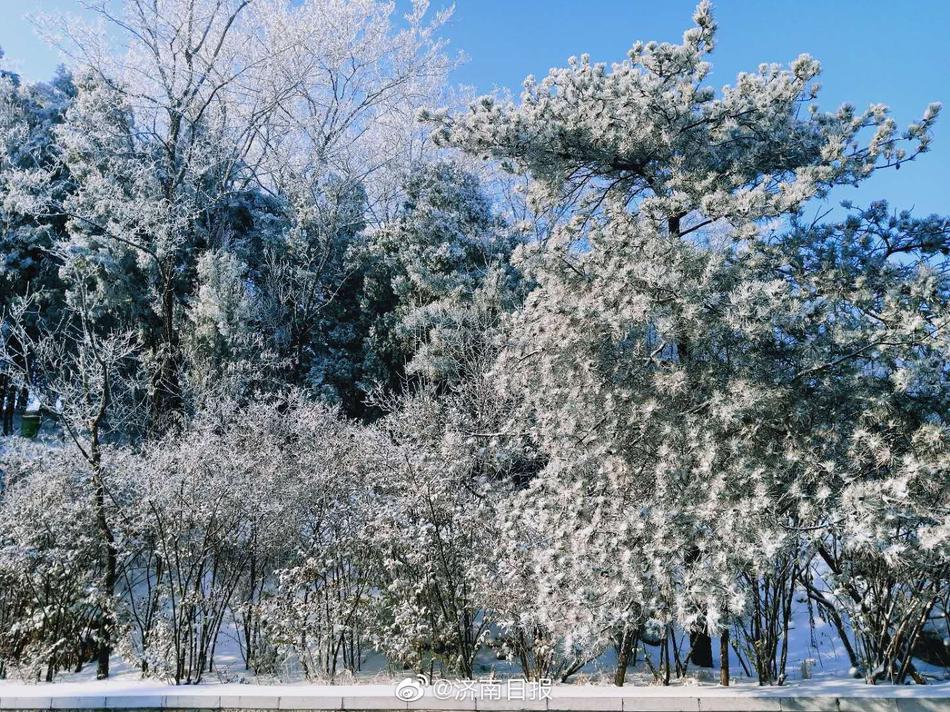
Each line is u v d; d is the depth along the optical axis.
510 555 5.51
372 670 6.24
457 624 5.61
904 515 4.04
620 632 4.94
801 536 4.28
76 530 6.67
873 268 5.92
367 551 6.41
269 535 6.81
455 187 16.94
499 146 7.44
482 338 12.17
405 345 14.42
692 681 4.90
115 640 6.21
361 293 18.28
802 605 6.95
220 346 14.40
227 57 20.23
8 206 15.36
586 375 5.92
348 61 21.56
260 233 19.12
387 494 6.98
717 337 5.40
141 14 17.14
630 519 4.70
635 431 5.49
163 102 17.70
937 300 5.18
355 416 16.56
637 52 7.20
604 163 7.51
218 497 6.41
